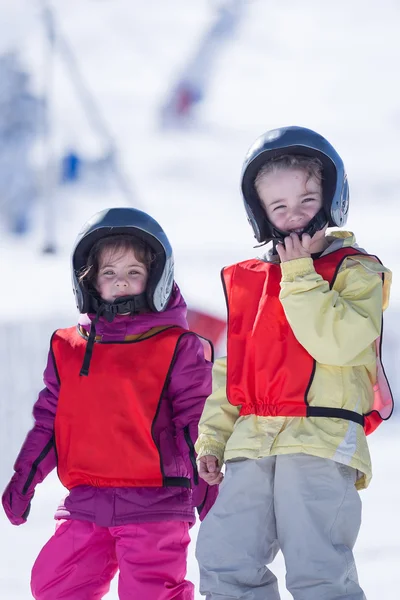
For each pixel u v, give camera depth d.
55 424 7.67
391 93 145.88
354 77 152.00
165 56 155.62
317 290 6.57
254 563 6.64
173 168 117.00
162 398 7.50
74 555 7.37
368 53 159.62
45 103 59.28
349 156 121.94
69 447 7.55
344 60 156.38
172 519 7.28
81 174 100.12
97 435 7.45
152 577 7.19
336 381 6.64
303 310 6.54
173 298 7.97
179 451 7.48
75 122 113.62
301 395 6.60
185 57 151.62
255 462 6.72
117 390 7.49
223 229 89.94
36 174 94.94
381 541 11.95
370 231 81.38
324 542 6.40
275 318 6.82
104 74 149.88
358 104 144.12
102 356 7.61
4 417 17.61
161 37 160.00
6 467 17.25
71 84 130.12
